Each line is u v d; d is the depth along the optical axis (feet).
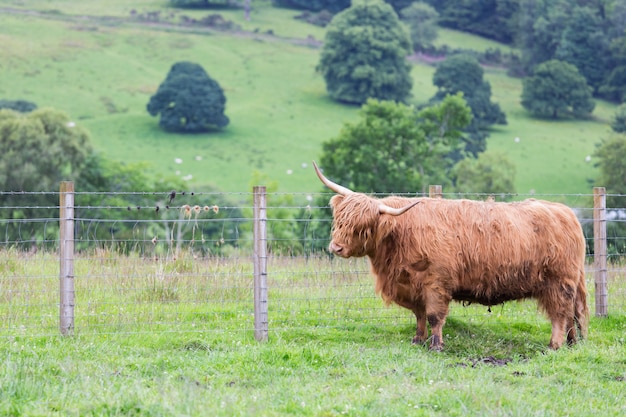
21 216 168.14
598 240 39.75
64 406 22.29
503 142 326.03
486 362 30.81
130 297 36.22
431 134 198.80
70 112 337.93
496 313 39.63
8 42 418.92
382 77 375.25
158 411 21.44
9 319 33.35
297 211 148.97
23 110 312.09
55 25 464.65
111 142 308.81
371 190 180.86
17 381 23.97
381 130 185.26
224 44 458.91
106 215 155.94
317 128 344.49
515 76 443.32
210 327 34.50
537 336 36.27
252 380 26.16
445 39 497.05
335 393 24.20
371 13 390.01
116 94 371.15
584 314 34.78
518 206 33.99
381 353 30.37
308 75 422.00
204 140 324.19
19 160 178.81
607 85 398.83
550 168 291.38
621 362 30.32
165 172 274.36
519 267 33.04
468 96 353.31
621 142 204.13
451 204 33.35
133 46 442.50
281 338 33.17
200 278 37.55
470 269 32.78
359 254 32.76
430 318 32.68
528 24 456.04
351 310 37.58
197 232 95.81
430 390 24.23
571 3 444.55
